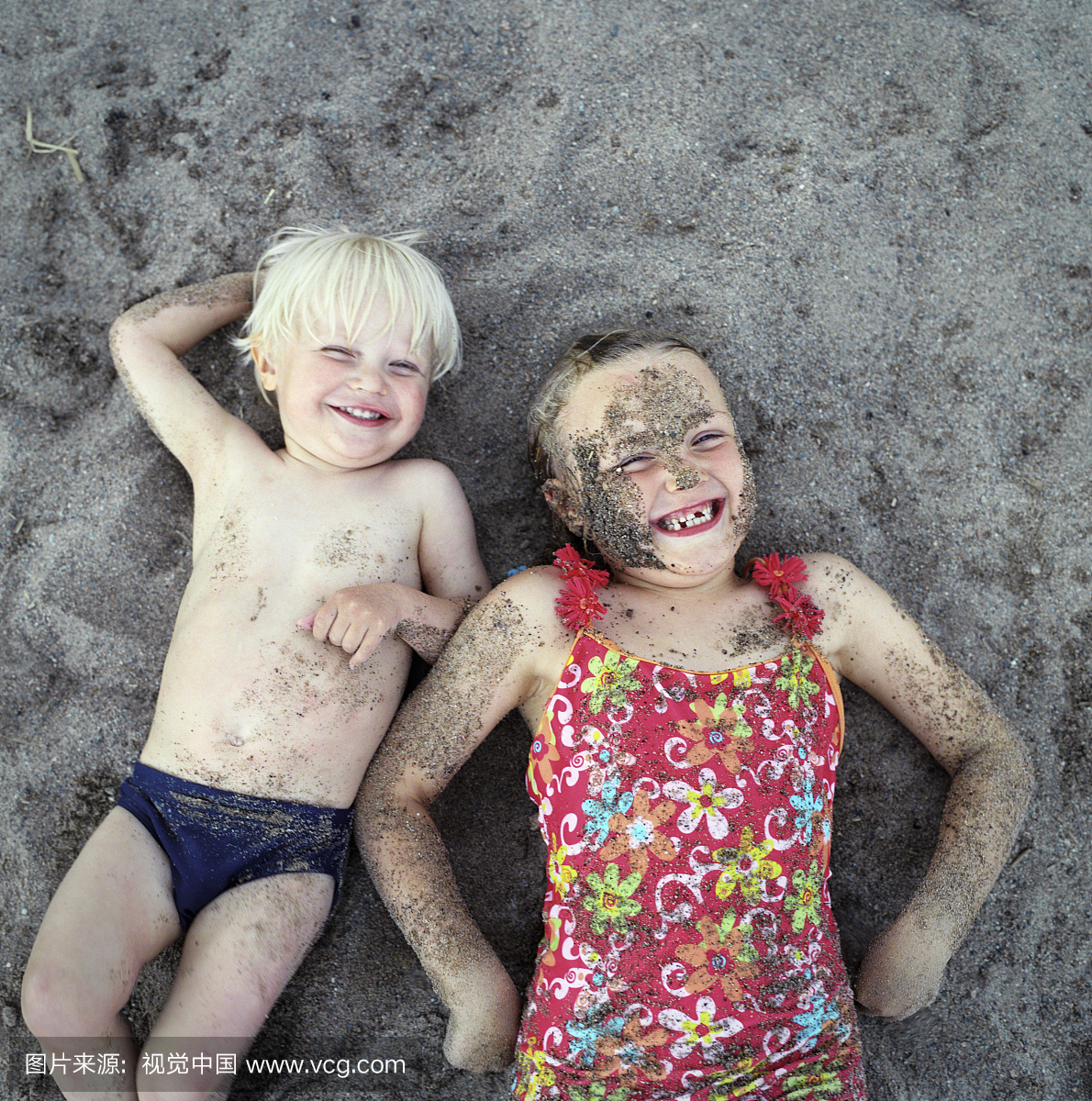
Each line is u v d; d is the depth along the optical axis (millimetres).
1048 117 2305
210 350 2141
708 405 1772
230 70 2197
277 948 1692
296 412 1841
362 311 1827
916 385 2191
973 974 2029
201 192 2158
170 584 2082
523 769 2100
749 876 1607
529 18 2242
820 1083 1599
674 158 2205
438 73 2217
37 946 1547
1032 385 2211
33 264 2141
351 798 1839
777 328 2172
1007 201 2258
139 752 2033
